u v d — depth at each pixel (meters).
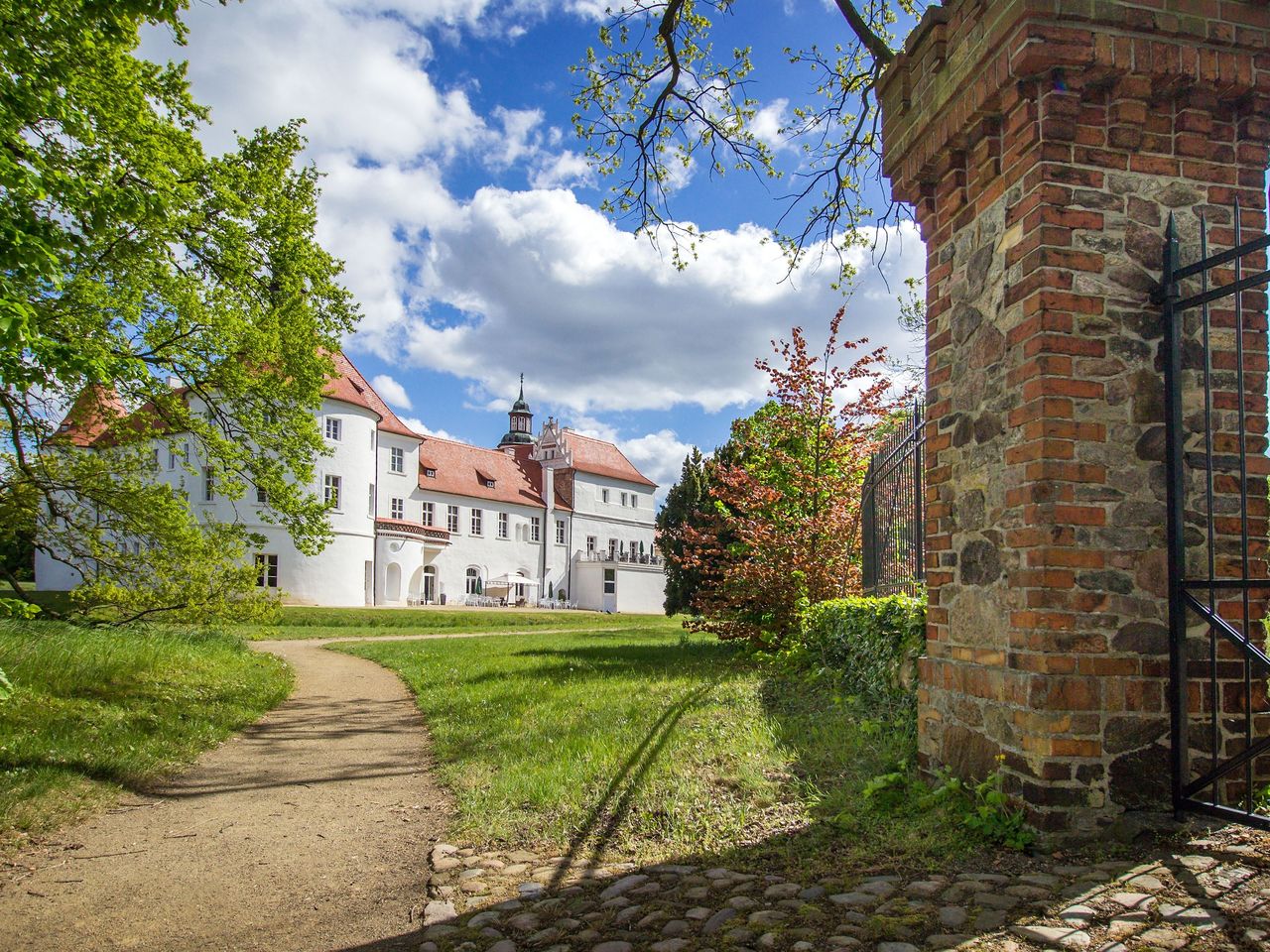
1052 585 3.55
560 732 7.02
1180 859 3.22
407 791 5.81
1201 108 3.82
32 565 42.53
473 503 57.03
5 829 4.64
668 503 23.86
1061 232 3.68
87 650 10.05
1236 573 3.74
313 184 13.97
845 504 11.80
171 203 10.16
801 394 12.67
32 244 6.57
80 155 9.77
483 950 3.04
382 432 51.00
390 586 47.84
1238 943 2.52
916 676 5.93
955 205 4.39
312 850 4.51
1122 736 3.54
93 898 3.79
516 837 4.46
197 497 39.75
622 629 29.05
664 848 4.02
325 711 9.92
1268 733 3.72
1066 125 3.68
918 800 4.09
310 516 14.13
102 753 6.33
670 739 6.16
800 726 6.35
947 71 4.33
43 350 7.25
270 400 13.89
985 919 2.79
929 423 4.60
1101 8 3.63
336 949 3.19
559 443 65.81
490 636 25.28
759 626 12.09
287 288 13.40
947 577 4.34
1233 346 3.83
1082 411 3.63
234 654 15.03
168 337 12.63
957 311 4.36
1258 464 3.82
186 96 11.93
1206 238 3.68
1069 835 3.47
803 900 3.14
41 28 8.12
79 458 13.18
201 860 4.34
